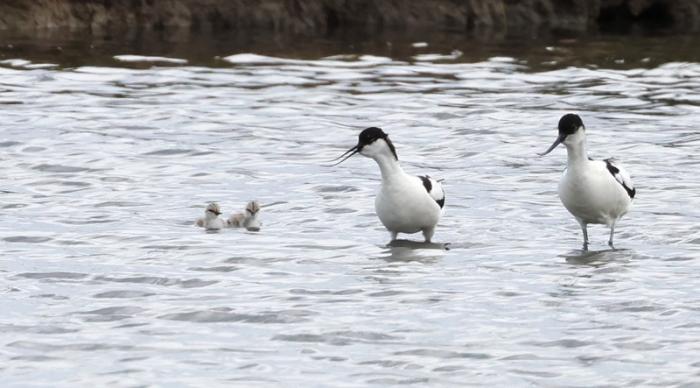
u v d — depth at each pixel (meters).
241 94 27.33
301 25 36.50
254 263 15.55
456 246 16.50
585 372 11.83
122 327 13.03
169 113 25.20
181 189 19.66
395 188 16.14
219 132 23.81
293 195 19.42
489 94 27.95
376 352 12.36
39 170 20.62
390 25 37.19
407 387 11.47
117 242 16.44
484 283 14.73
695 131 24.38
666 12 40.31
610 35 36.75
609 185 16.08
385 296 14.18
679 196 19.30
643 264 15.56
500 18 38.06
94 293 14.20
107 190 19.45
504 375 11.75
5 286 14.40
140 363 12.00
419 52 32.88
